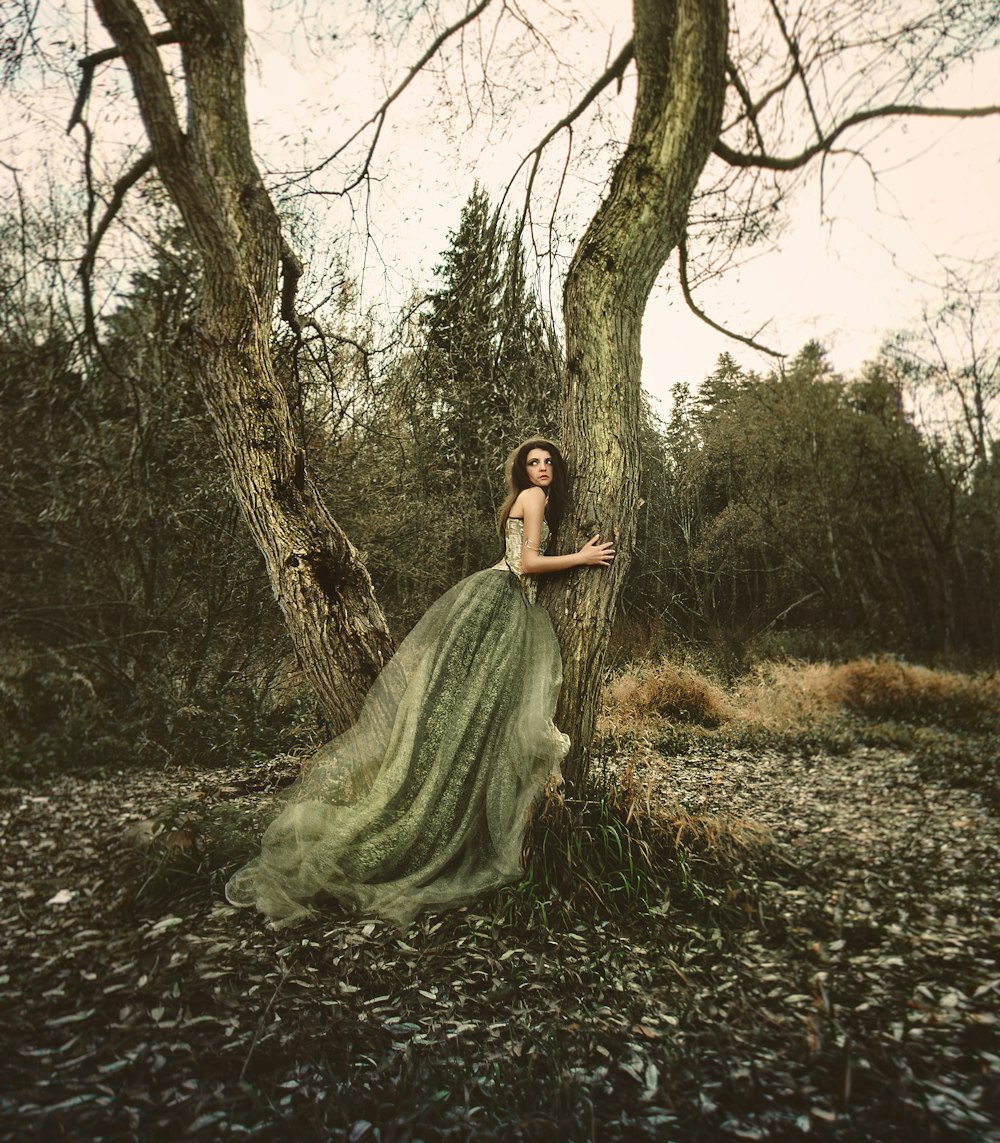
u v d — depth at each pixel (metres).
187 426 6.32
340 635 3.45
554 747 3.17
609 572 3.36
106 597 6.56
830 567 15.71
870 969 2.57
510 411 6.19
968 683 9.99
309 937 2.64
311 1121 1.71
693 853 3.34
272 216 3.46
